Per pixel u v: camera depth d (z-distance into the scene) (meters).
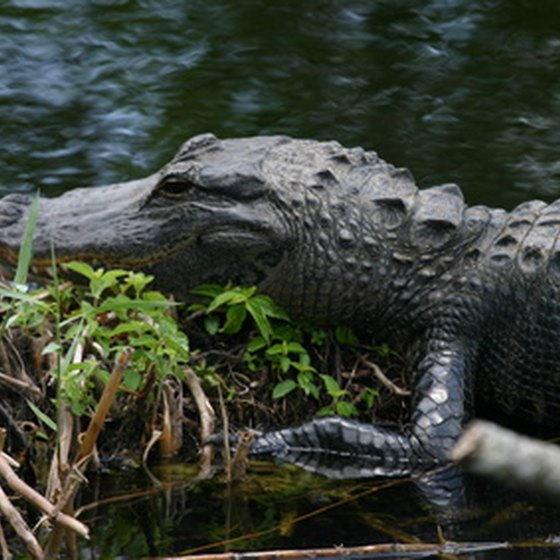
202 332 11.36
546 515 9.15
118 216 11.24
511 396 11.30
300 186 11.25
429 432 10.41
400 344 11.50
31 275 11.40
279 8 21.12
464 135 17.22
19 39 19.81
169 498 9.37
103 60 19.19
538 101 18.30
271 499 9.40
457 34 20.33
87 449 9.16
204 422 10.23
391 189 11.51
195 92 18.31
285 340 11.21
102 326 10.39
